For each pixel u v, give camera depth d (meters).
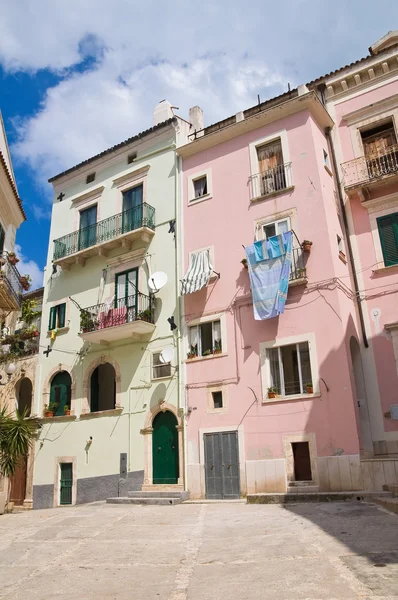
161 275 20.97
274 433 16.80
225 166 21.11
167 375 20.09
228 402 18.08
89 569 7.43
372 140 19.42
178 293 20.64
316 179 18.50
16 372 25.33
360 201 18.61
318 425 16.05
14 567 7.90
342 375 16.00
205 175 21.66
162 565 7.38
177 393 19.41
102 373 24.05
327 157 19.73
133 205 23.92
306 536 8.63
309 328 17.06
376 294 17.42
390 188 18.12
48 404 23.41
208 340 19.55
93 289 23.80
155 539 9.66
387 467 14.58
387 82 19.38
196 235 20.95
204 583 6.18
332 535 8.47
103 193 25.27
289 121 19.88
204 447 18.16
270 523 10.58
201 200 21.31
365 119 19.44
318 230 17.89
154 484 19.09
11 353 25.77
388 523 9.11
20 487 23.48
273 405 17.08
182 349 19.81
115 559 8.03
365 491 14.40
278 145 20.12
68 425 22.42
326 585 5.62
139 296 21.70
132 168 24.42
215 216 20.67
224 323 19.02
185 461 18.39
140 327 20.62
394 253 17.52
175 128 23.42
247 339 18.30
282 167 19.61
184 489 18.08
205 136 21.61
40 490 22.25
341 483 15.12
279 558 7.18
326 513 11.28
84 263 24.55
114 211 24.42
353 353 17.42
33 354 25.05
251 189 19.97
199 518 12.33
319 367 16.50
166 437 19.48
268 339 17.81
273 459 16.56
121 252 23.22
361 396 16.75
